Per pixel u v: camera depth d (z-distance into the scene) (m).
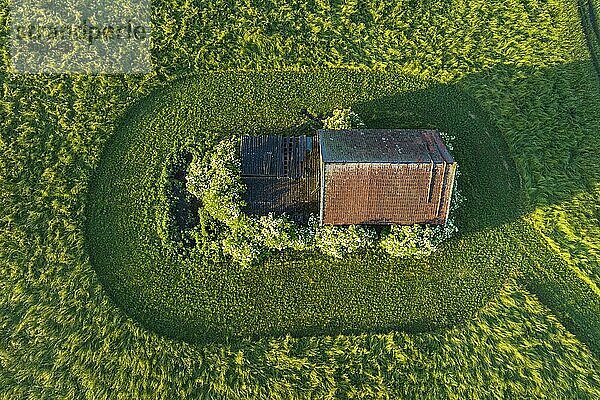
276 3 22.42
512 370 19.42
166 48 22.00
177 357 19.36
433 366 19.44
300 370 19.25
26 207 20.56
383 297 20.45
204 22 22.19
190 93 21.88
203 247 20.41
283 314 20.17
